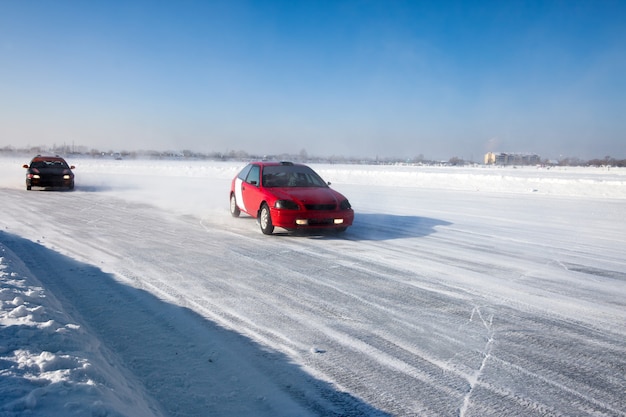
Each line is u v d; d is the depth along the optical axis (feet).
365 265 20.63
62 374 7.97
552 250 24.66
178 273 18.56
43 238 25.54
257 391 9.37
